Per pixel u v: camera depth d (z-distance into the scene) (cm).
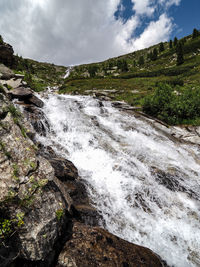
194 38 9131
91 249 359
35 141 711
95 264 334
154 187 653
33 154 399
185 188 682
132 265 357
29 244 291
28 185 343
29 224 303
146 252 404
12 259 279
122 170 717
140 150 923
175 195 638
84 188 601
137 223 513
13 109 457
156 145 1068
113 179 671
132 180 671
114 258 356
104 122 1301
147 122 1455
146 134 1227
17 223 294
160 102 1570
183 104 1485
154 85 3152
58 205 378
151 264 379
